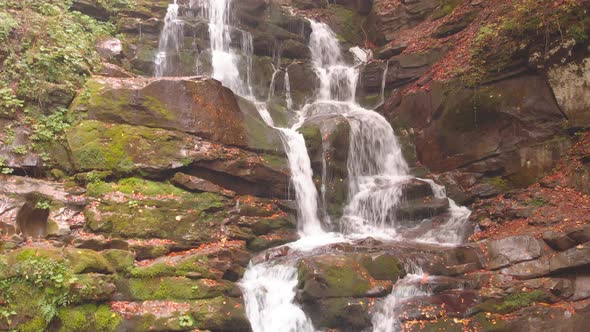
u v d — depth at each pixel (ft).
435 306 28.91
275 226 36.14
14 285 24.85
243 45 52.06
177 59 47.14
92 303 25.89
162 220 31.45
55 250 26.35
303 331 28.43
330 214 40.65
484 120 43.73
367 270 30.14
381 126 47.42
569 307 28.58
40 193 29.99
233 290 28.40
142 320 25.93
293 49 54.95
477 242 33.96
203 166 34.88
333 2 64.64
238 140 37.60
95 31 44.29
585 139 39.01
